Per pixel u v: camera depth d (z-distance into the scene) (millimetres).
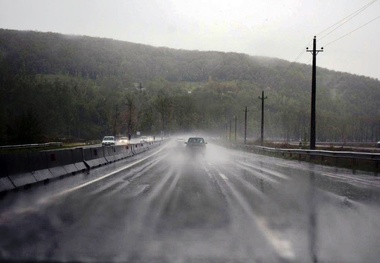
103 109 134625
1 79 82875
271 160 32469
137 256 5535
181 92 190750
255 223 7684
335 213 8797
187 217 8180
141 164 25328
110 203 9867
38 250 5797
